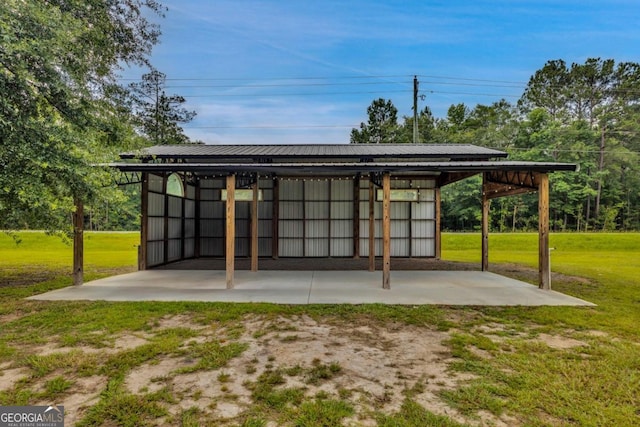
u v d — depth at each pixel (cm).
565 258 1272
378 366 306
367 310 489
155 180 969
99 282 712
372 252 889
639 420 223
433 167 653
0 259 1165
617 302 549
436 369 301
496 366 307
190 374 289
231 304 516
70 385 270
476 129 3055
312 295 586
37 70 460
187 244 1195
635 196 2584
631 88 2756
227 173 670
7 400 246
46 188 467
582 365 308
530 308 506
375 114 3058
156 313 468
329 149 1127
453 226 2689
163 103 2473
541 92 3039
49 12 456
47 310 481
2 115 401
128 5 788
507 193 804
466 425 216
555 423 220
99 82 673
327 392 259
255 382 275
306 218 1295
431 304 526
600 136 2567
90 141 525
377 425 216
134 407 236
